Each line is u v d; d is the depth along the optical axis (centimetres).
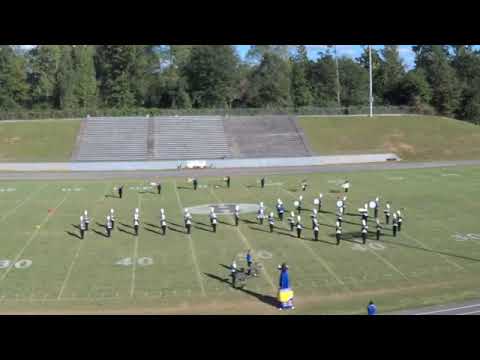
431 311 2520
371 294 2792
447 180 5984
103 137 8150
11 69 10856
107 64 11438
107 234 3850
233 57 11612
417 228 3991
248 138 8462
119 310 2567
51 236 3806
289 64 12975
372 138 8656
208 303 2672
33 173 6688
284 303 2577
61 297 2744
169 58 13225
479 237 3766
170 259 3328
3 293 2789
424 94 11812
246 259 3228
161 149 7906
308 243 3638
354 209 4572
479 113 11819
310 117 9425
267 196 5166
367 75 13125
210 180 6147
